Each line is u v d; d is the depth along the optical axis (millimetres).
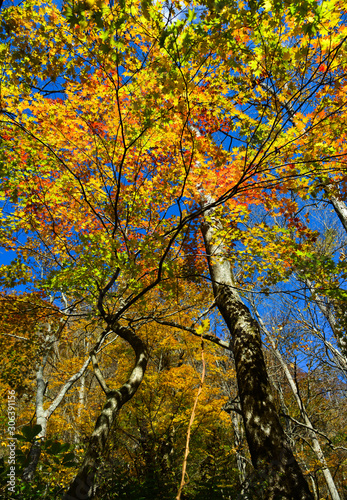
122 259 3188
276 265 4305
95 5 2029
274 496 2688
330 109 3123
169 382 6891
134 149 4379
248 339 4168
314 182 3830
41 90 3416
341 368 7031
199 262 5773
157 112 2932
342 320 3779
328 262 3588
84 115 3877
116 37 2184
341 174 3752
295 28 2328
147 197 4902
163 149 4352
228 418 8023
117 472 2908
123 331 5203
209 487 3076
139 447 4859
